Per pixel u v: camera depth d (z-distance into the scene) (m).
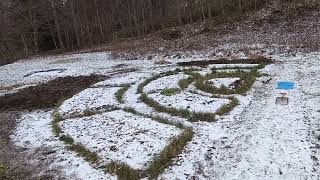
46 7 58.62
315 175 10.09
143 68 28.12
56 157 12.91
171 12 53.97
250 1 41.69
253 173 10.52
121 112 17.06
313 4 35.12
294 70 21.58
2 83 29.62
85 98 20.36
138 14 58.16
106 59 35.38
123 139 13.56
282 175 10.27
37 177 11.58
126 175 11.02
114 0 60.25
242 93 18.28
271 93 17.77
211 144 12.62
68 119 16.98
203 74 22.78
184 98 18.05
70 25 58.56
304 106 15.38
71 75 29.06
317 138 12.22
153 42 39.84
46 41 61.88
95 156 12.50
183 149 12.39
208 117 15.27
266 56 26.64
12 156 13.47
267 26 34.59
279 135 12.77
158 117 15.83
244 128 13.74
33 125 16.80
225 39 34.16
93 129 15.03
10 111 19.75
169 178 10.66
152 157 11.88
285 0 38.28
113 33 55.44
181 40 37.28
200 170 10.95
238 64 25.17
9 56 54.34
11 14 60.34
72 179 11.18
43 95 22.84
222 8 42.16
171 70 25.67
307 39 28.36
